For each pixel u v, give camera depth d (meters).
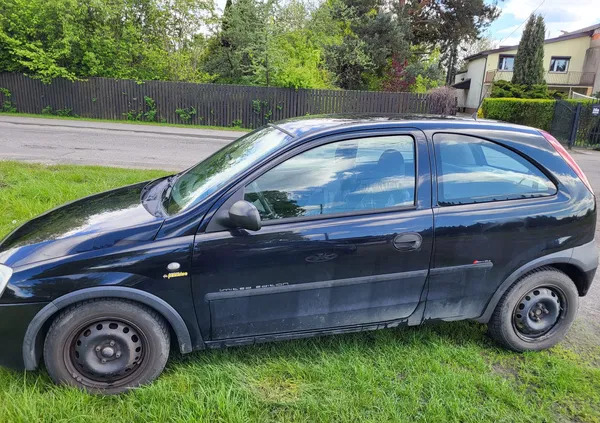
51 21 19.56
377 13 28.33
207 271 2.54
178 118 20.28
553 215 3.00
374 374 2.75
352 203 2.77
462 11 31.92
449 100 19.59
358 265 2.72
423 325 3.38
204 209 2.57
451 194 2.89
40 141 12.09
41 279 2.38
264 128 3.47
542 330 3.14
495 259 2.93
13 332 2.39
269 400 2.51
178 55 23.12
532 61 23.12
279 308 2.70
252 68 21.80
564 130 17.92
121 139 13.74
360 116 3.21
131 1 21.66
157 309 2.52
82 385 2.51
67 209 3.20
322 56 25.20
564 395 2.67
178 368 2.74
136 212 2.82
